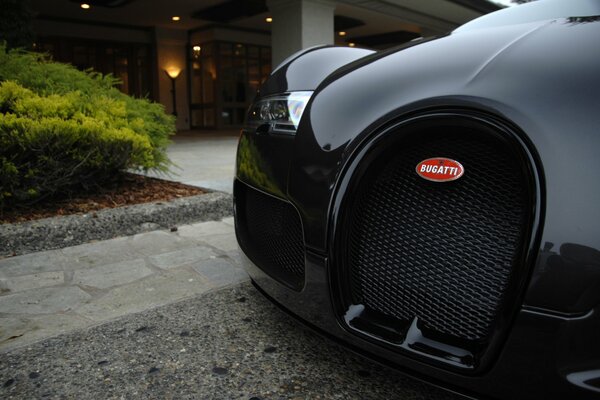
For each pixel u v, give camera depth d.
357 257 1.17
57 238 2.73
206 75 17.42
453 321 1.02
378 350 1.11
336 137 1.21
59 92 3.88
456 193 1.02
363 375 1.40
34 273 2.30
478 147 0.98
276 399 1.29
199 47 17.47
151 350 1.57
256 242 1.63
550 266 0.85
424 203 1.06
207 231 3.06
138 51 17.20
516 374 0.91
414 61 1.21
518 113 0.91
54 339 1.66
